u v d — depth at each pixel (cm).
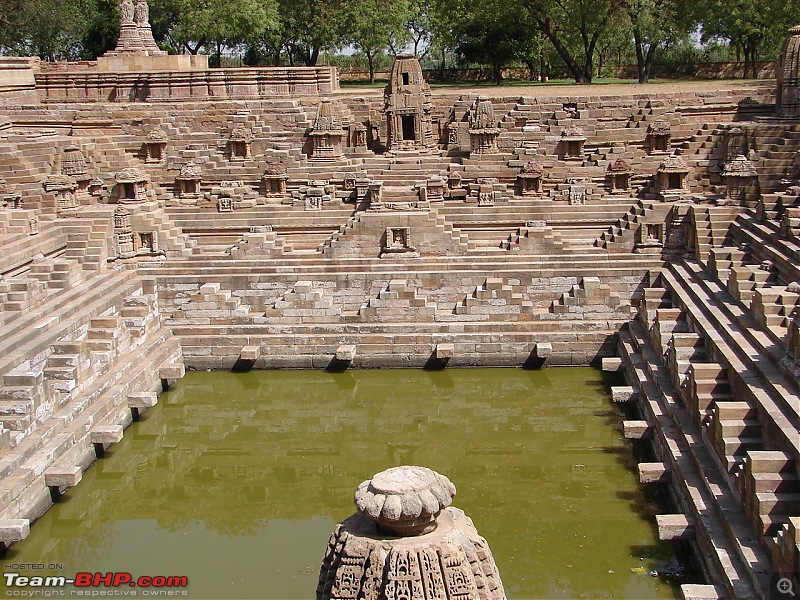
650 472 2575
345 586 1079
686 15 6581
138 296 3722
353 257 4081
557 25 7044
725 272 3450
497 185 4416
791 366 2352
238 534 2600
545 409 3406
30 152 4156
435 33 8725
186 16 7094
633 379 3359
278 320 3869
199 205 4478
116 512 2788
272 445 3241
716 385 2614
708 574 2070
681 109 4800
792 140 4203
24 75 5372
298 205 4444
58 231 3900
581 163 4525
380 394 3619
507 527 2544
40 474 2559
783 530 1852
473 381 3672
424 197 4338
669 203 4100
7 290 3166
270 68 5366
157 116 4869
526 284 3906
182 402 3597
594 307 3812
